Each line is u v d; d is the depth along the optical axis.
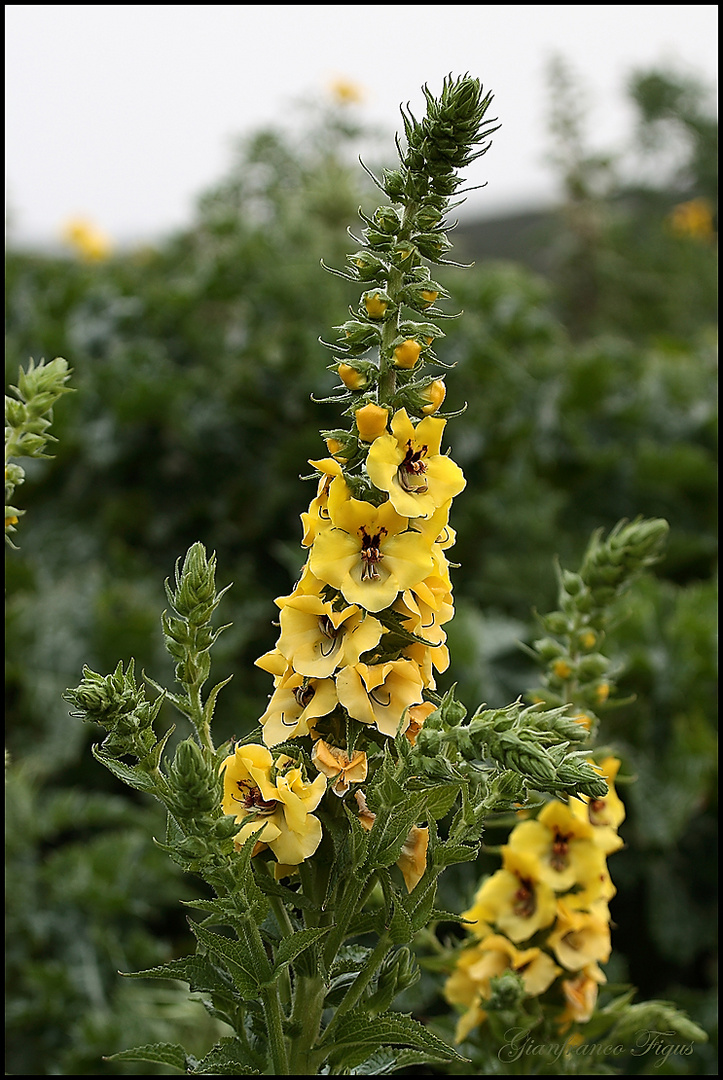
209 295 5.37
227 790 1.26
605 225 9.69
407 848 1.32
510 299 6.02
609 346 5.98
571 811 1.77
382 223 1.26
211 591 1.21
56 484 4.93
